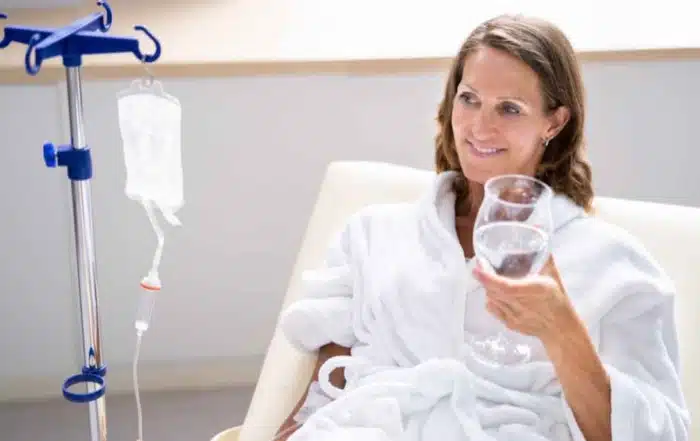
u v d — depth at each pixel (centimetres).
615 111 262
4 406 277
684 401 153
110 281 267
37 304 268
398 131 259
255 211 264
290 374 180
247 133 255
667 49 253
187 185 259
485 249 129
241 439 174
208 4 279
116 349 276
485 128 154
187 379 283
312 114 255
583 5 280
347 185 204
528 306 132
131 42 133
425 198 172
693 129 265
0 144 248
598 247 157
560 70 154
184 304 272
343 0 284
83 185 138
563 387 145
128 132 142
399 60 248
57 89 244
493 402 153
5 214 256
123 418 270
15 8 270
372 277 169
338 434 151
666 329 154
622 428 143
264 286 272
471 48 156
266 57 247
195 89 249
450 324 161
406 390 153
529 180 134
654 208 182
